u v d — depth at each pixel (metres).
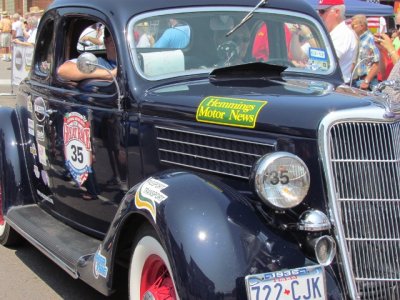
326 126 2.91
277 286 2.75
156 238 3.08
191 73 3.90
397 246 2.97
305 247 2.90
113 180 3.96
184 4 4.10
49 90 4.55
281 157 2.82
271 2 4.36
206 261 2.77
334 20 6.56
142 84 3.78
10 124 5.18
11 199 5.03
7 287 4.51
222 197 2.98
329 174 2.90
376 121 2.92
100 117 3.99
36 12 14.09
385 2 12.73
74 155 4.30
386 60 7.11
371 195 2.94
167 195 3.01
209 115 3.38
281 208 2.84
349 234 2.92
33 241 4.32
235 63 4.10
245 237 2.84
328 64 4.39
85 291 4.44
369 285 2.93
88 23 4.52
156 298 3.17
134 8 3.97
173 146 3.55
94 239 4.22
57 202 4.66
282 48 4.32
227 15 4.16
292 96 3.31
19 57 11.59
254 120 3.20
